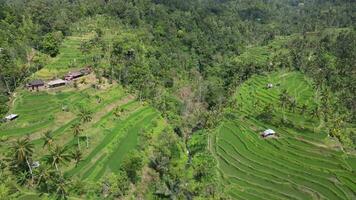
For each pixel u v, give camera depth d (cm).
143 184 10694
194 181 11481
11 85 13888
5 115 12056
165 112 14888
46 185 9581
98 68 15588
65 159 10381
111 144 11681
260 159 12544
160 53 19262
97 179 10112
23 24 17775
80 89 14038
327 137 13325
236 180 11512
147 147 12038
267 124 14762
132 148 11644
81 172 10294
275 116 15275
